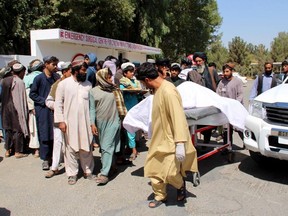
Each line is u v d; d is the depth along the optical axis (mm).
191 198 4395
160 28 24406
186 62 9672
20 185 5055
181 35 33625
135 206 4203
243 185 4848
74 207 4227
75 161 5102
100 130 5008
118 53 19844
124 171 5617
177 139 3693
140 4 23812
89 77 6738
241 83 6902
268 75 7215
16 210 4180
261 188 4727
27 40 18547
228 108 5289
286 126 4633
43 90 5758
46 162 5793
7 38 18359
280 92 5137
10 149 6824
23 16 17000
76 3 18797
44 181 5215
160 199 4164
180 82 6574
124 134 5930
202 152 6512
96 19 22141
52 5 18219
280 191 4613
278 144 4699
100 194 4629
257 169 5570
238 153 6570
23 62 11523
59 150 5422
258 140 4902
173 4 31375
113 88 5129
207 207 4117
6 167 6008
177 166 3879
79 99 4984
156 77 3879
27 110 6586
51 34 12852
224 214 3924
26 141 7191
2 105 6625
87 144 5031
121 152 5949
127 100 6328
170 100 3734
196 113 4859
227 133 5801
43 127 5656
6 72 6852
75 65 4953
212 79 7266
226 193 4559
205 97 5270
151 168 4043
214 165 5809
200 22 33875
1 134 9156
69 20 19469
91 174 5277
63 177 5391
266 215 3893
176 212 3990
